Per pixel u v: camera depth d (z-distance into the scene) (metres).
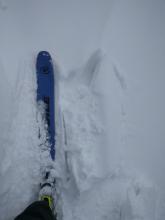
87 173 1.04
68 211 1.07
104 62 1.08
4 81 1.02
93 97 1.09
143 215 1.00
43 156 1.10
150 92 1.12
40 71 1.11
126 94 1.09
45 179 1.10
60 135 1.11
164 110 1.11
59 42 1.12
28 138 1.07
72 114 1.11
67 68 1.11
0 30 1.06
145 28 1.16
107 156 1.05
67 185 1.08
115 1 1.13
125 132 1.07
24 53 1.09
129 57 1.12
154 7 1.16
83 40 1.12
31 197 1.08
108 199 1.04
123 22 1.14
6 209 1.01
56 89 1.13
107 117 1.06
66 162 1.09
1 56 1.04
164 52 1.15
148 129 1.09
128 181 1.05
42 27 1.11
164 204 1.05
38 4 1.10
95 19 1.13
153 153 1.08
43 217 0.91
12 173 1.02
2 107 1.00
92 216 1.05
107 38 1.11
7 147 1.01
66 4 1.13
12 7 1.08
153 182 1.06
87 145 1.07
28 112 1.08
